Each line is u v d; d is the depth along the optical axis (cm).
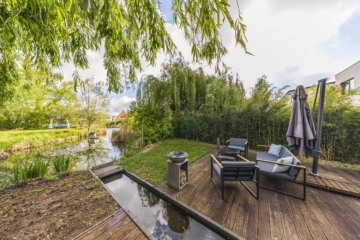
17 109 1005
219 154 374
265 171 243
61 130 1213
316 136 266
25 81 362
